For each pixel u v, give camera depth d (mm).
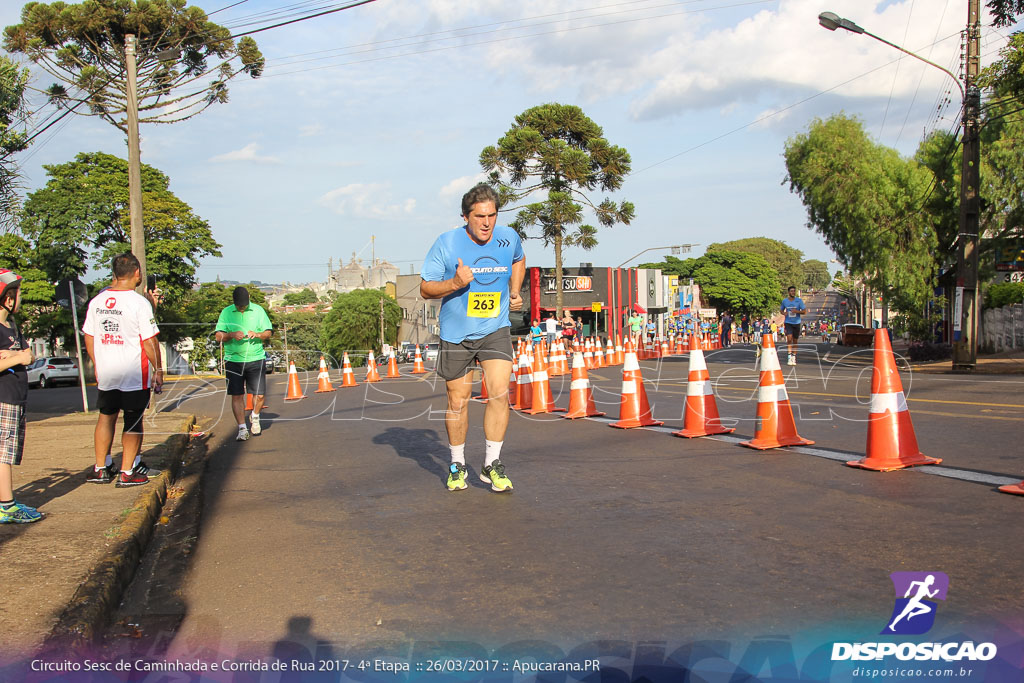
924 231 23219
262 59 29516
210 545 4652
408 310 79875
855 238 23781
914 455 5910
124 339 5898
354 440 8867
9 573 3713
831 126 23891
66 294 13266
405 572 3916
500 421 5625
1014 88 15289
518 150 36656
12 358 4676
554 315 56062
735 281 87500
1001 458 6039
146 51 29094
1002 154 21406
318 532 4785
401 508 5281
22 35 28312
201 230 45719
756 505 4910
